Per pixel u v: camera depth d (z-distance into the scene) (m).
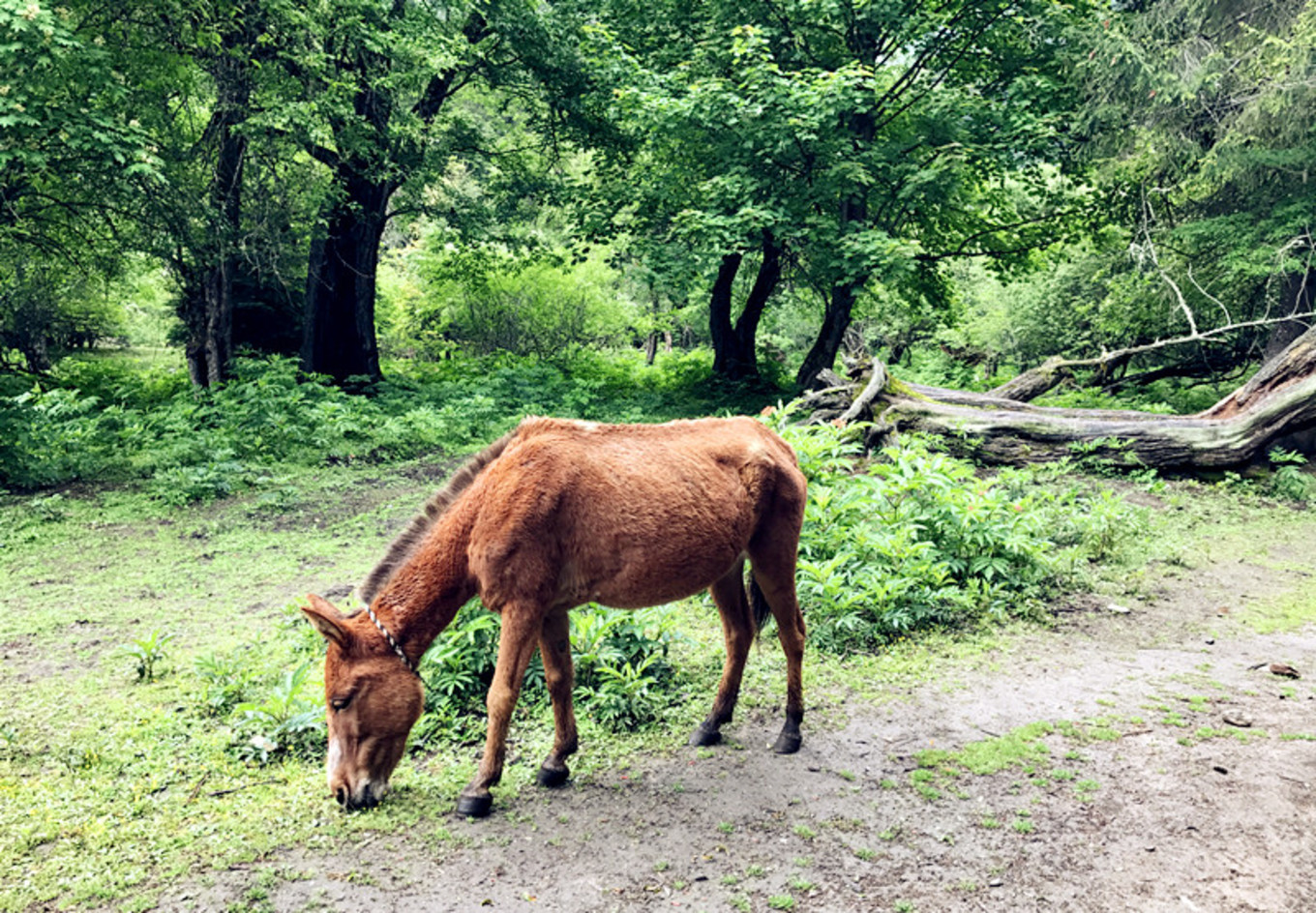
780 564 4.41
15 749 4.35
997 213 20.78
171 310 22.12
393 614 3.68
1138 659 5.57
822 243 15.26
